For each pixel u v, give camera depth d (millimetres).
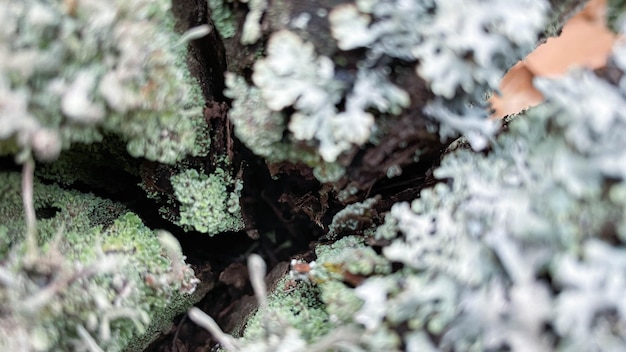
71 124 108
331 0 112
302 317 122
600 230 99
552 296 100
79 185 136
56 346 113
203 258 144
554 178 100
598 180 98
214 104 128
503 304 102
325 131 112
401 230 116
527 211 101
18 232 118
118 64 107
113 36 106
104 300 112
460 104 115
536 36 122
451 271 106
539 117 105
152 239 125
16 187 120
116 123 113
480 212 106
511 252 101
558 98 99
